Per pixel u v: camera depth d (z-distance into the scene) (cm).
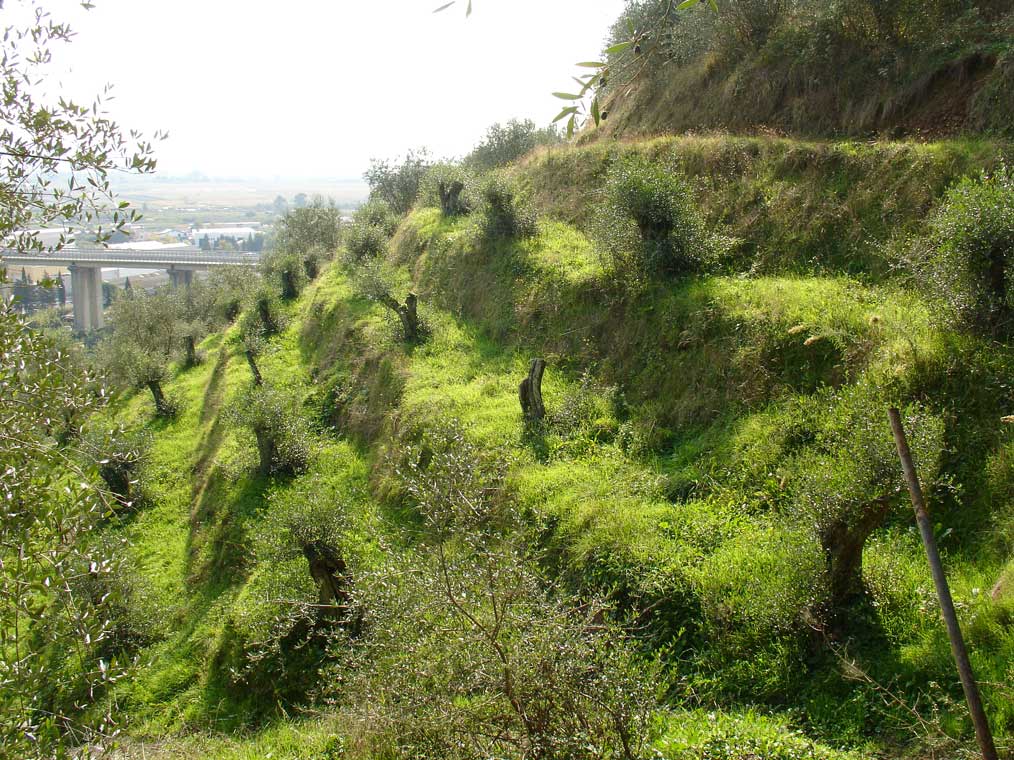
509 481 1082
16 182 546
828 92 1642
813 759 561
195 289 4241
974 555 739
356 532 1270
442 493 580
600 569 874
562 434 1199
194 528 1673
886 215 1273
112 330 3812
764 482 939
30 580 454
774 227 1404
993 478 783
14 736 423
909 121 1466
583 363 1398
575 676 487
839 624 691
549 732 486
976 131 1323
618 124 2294
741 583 782
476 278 1898
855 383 973
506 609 509
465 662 491
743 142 1611
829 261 1292
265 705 1049
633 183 1423
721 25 1962
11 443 492
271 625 1082
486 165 3266
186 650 1246
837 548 697
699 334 1216
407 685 512
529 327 1595
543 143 3275
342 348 2048
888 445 667
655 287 1373
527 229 1894
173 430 2314
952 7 1530
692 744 587
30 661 468
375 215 2994
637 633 788
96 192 567
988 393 855
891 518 820
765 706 664
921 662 622
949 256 947
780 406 1028
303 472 1609
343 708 614
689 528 898
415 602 530
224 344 2859
